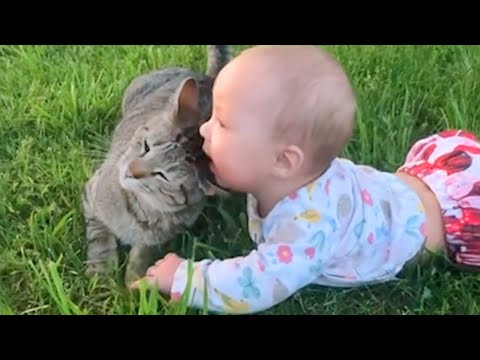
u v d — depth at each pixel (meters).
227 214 0.66
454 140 0.66
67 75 0.79
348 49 0.82
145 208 0.63
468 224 0.63
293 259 0.59
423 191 0.64
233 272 0.59
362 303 0.62
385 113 0.76
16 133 0.74
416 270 0.63
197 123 0.62
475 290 0.63
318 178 0.59
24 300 0.62
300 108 0.56
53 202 0.68
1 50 0.82
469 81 0.79
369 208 0.60
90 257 0.64
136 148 0.62
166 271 0.60
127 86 0.76
